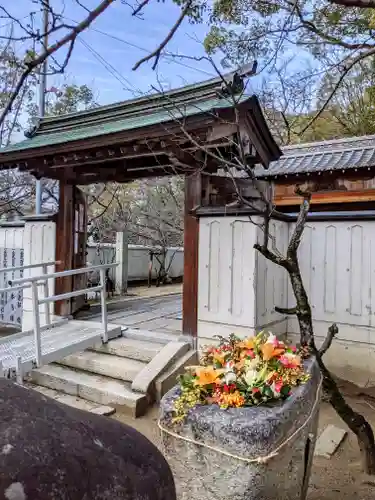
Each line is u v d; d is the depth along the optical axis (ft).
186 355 13.88
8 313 21.40
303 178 23.24
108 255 32.35
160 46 6.44
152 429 11.05
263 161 15.30
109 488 2.61
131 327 17.75
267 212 8.52
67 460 2.51
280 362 6.64
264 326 13.71
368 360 13.21
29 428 2.58
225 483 5.32
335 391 8.54
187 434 5.63
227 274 13.78
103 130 14.55
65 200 18.11
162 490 3.08
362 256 13.43
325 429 10.84
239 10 9.77
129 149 13.98
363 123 30.58
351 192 22.49
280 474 5.53
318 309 14.16
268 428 5.30
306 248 14.47
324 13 8.32
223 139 12.01
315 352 8.35
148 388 12.31
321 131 32.09
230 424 5.37
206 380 6.11
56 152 15.16
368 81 25.66
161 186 41.96
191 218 14.64
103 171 18.35
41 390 13.74
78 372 14.28
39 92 26.84
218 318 13.91
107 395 12.43
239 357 6.97
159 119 12.76
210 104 12.57
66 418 2.96
